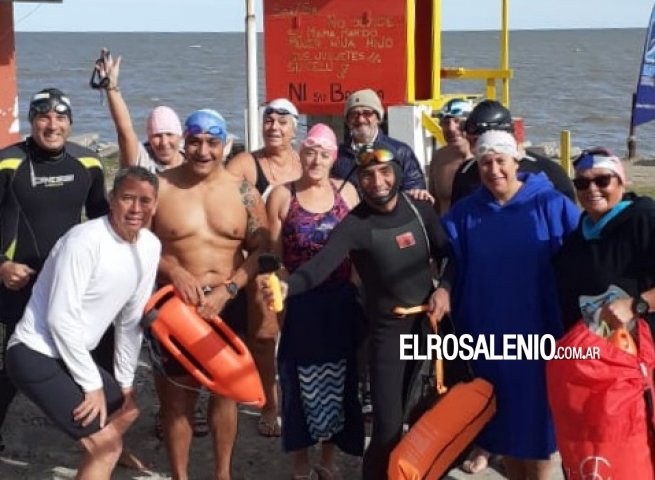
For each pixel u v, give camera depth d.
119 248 4.47
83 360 4.40
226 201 5.05
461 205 4.84
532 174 4.83
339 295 5.18
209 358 4.69
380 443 4.79
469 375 4.85
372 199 4.70
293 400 5.25
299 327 5.16
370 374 4.86
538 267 4.61
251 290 5.66
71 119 5.25
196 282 4.86
